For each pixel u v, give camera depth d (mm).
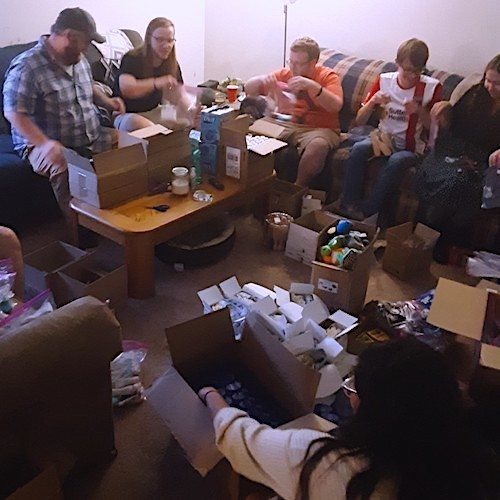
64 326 1597
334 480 1129
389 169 3219
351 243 2678
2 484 1682
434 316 2098
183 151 2973
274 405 2002
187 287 2867
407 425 1093
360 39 4004
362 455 1123
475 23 3586
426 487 1069
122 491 1924
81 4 3830
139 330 2578
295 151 3490
